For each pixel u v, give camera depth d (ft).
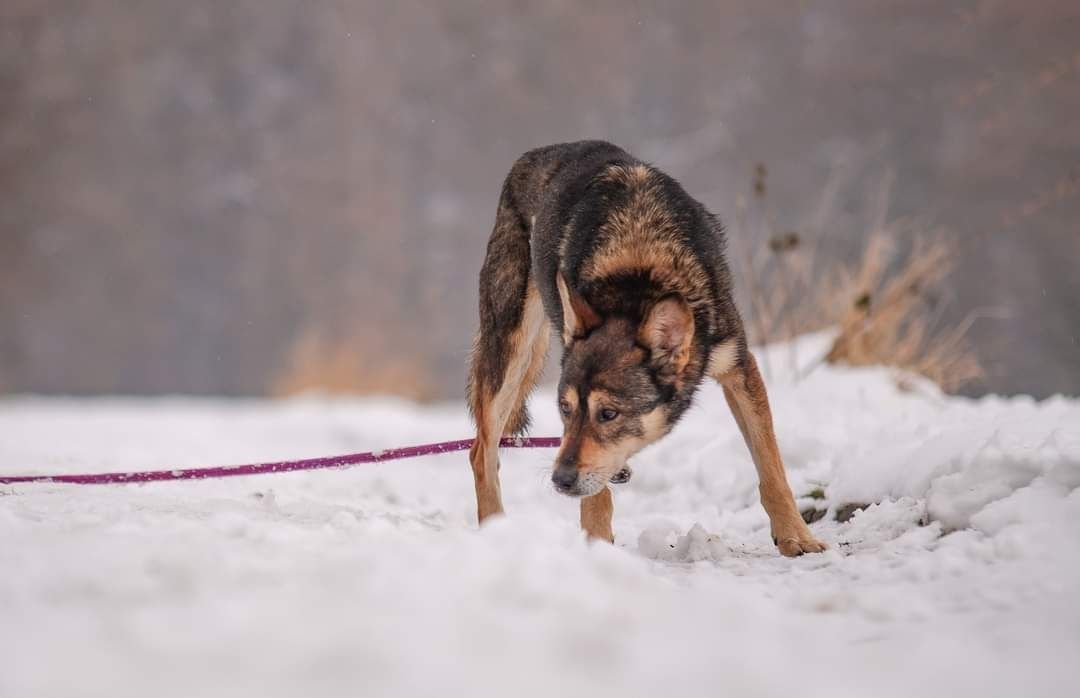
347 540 18.78
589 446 23.75
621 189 26.63
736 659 12.28
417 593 13.97
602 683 11.60
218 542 18.25
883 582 18.88
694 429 37.09
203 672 11.64
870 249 48.85
